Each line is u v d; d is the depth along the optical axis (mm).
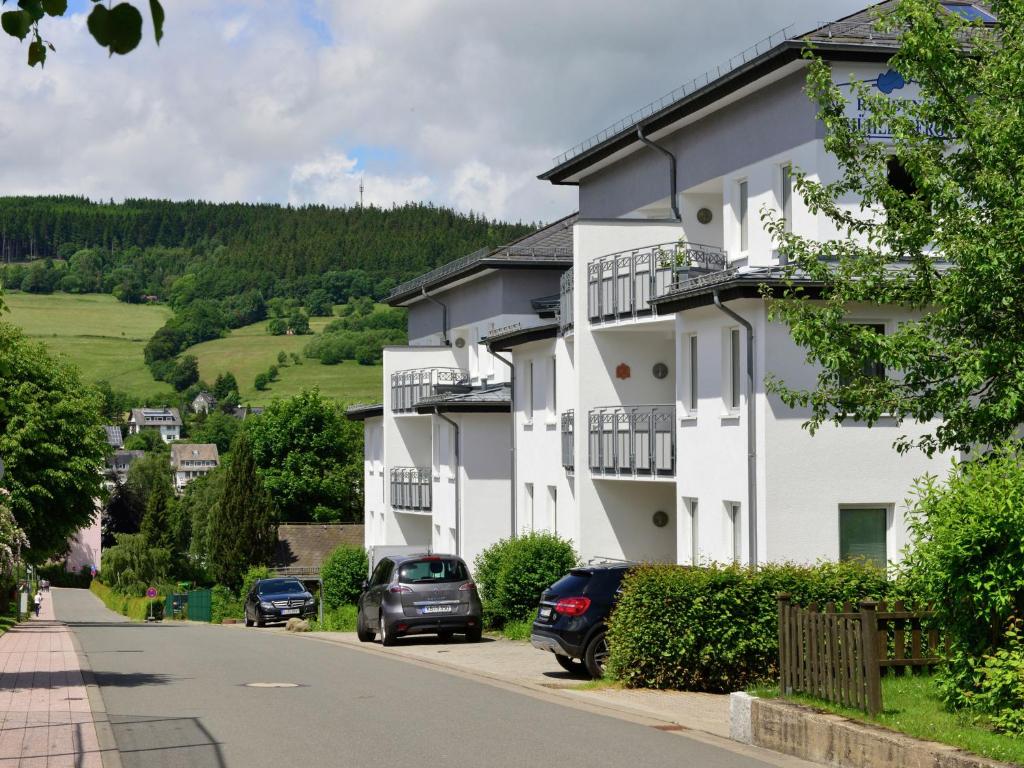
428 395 43031
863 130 14562
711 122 25078
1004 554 9922
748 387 20984
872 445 20844
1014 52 13039
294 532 74375
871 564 16547
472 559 36219
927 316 13336
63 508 45312
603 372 27859
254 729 12758
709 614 16047
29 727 12828
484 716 13773
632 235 27406
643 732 12531
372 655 23469
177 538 90062
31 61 4617
